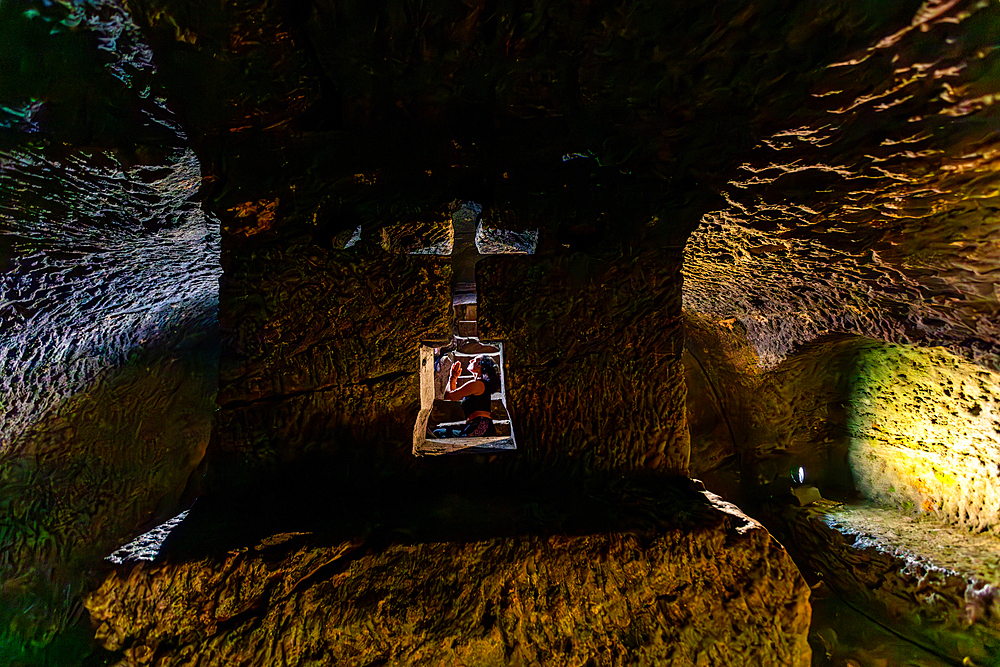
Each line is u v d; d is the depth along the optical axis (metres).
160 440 2.46
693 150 1.15
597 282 1.28
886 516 2.22
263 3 0.83
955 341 1.59
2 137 1.00
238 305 1.19
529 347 1.28
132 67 0.92
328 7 0.86
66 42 0.86
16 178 1.12
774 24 0.83
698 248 1.71
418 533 1.10
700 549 1.12
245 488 1.19
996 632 1.58
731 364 2.70
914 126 0.96
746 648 1.07
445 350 3.24
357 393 1.24
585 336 1.29
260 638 1.00
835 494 2.53
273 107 1.03
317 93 1.04
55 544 2.11
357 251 1.22
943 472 2.09
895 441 2.26
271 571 1.02
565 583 1.08
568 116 1.10
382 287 1.23
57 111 0.96
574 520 1.15
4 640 1.96
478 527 1.12
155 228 1.49
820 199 1.24
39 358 1.82
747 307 2.23
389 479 1.25
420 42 0.93
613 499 1.23
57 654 2.04
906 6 0.75
